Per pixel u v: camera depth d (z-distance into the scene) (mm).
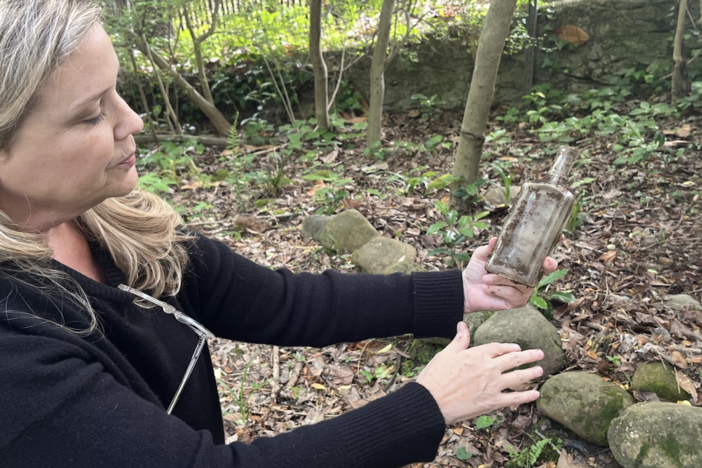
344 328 1194
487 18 3393
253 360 2762
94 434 705
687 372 2141
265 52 6523
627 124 4504
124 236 985
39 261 803
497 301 1251
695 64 5609
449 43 6602
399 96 6973
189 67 7242
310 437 824
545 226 1142
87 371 735
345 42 6809
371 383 2533
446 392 897
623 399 2021
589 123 5145
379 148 5613
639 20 5812
